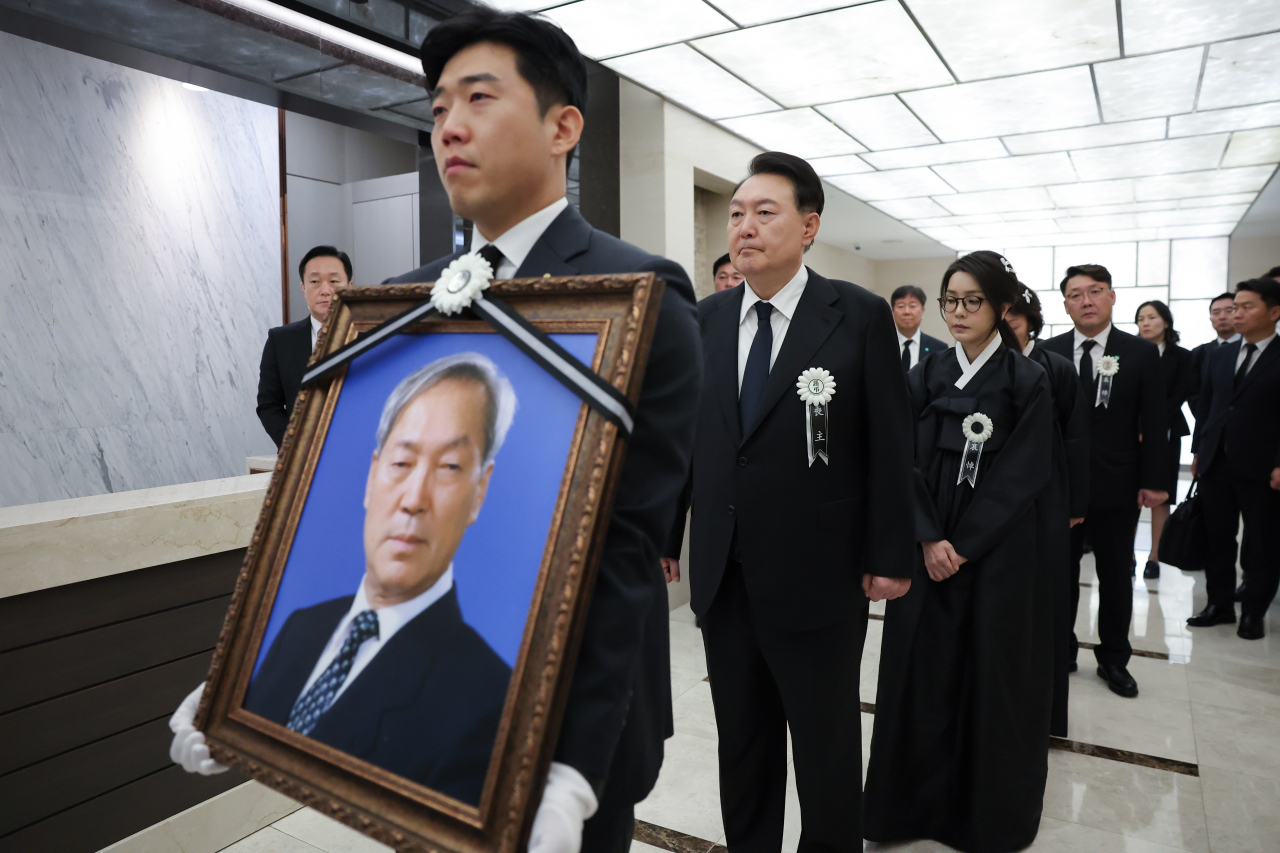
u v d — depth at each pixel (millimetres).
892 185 8258
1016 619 2271
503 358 897
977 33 4398
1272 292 4160
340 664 860
